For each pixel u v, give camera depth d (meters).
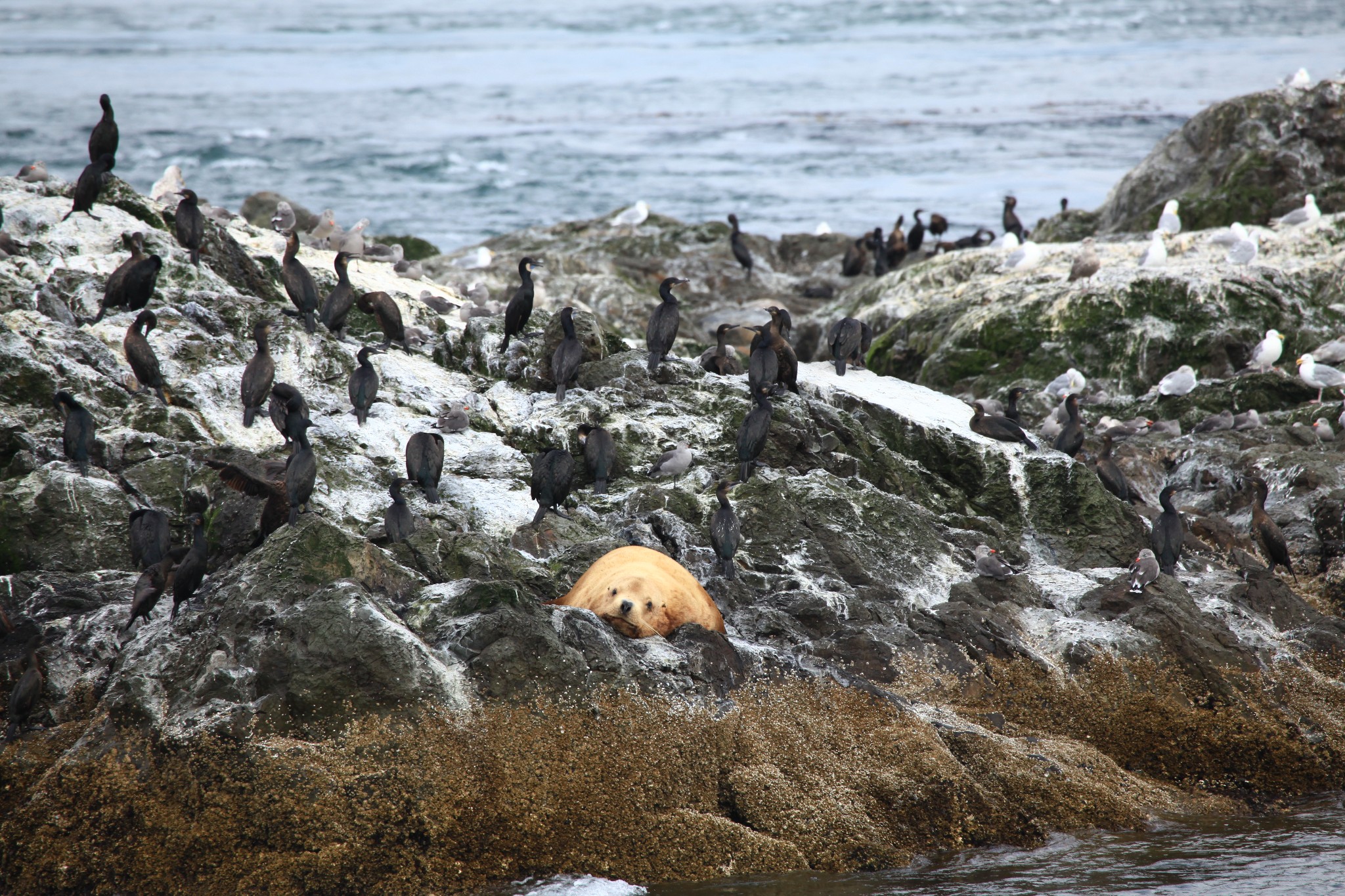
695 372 52.56
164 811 29.28
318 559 35.03
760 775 31.69
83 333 49.03
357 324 57.12
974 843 32.09
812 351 97.19
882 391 55.69
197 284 55.25
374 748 30.03
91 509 40.81
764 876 29.97
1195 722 37.38
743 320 101.81
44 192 60.72
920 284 92.69
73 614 36.91
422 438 43.22
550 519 43.53
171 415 46.03
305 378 50.81
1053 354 74.38
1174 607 40.38
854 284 119.31
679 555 42.75
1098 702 37.78
